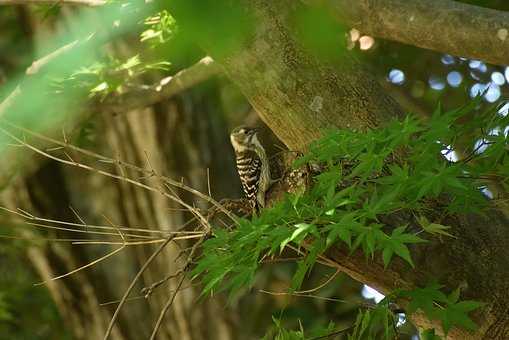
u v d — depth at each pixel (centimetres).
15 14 1925
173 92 1526
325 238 910
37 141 1403
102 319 1922
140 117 1795
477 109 1350
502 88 1775
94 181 1877
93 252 1942
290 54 1030
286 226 895
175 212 1783
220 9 1005
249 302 1922
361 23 975
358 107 1030
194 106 1834
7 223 1870
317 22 1016
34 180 1922
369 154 889
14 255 2133
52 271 1941
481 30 904
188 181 1798
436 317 932
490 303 1009
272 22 1029
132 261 1898
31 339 2247
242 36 1030
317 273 2012
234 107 2191
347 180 963
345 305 1933
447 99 1834
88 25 1456
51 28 1703
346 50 1055
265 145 1775
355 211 880
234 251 909
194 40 1051
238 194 1875
